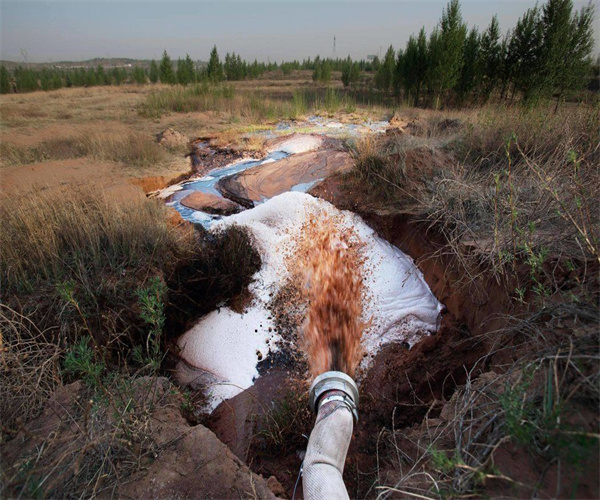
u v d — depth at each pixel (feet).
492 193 17.33
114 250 17.60
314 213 24.40
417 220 20.39
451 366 14.21
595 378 6.20
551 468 5.54
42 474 7.54
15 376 10.18
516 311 11.90
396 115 60.90
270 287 20.02
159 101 70.33
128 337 15.12
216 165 39.58
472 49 68.54
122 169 34.37
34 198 20.24
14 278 15.20
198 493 7.95
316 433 7.62
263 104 69.21
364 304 18.84
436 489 6.43
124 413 8.32
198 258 20.11
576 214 11.43
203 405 14.80
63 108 69.82
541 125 21.76
